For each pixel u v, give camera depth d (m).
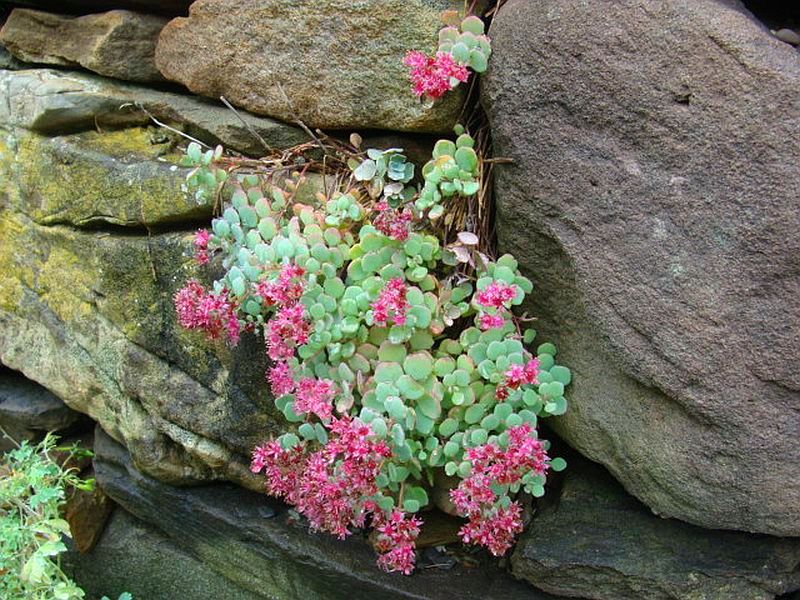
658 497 0.50
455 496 0.52
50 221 0.71
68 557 0.77
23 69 0.77
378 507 0.54
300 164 0.59
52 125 0.69
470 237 0.52
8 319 0.79
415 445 0.53
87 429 0.84
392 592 0.59
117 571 0.75
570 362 0.53
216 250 0.60
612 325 0.48
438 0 0.52
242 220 0.57
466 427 0.54
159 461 0.68
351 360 0.54
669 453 0.48
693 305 0.45
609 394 0.51
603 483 0.57
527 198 0.50
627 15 0.44
